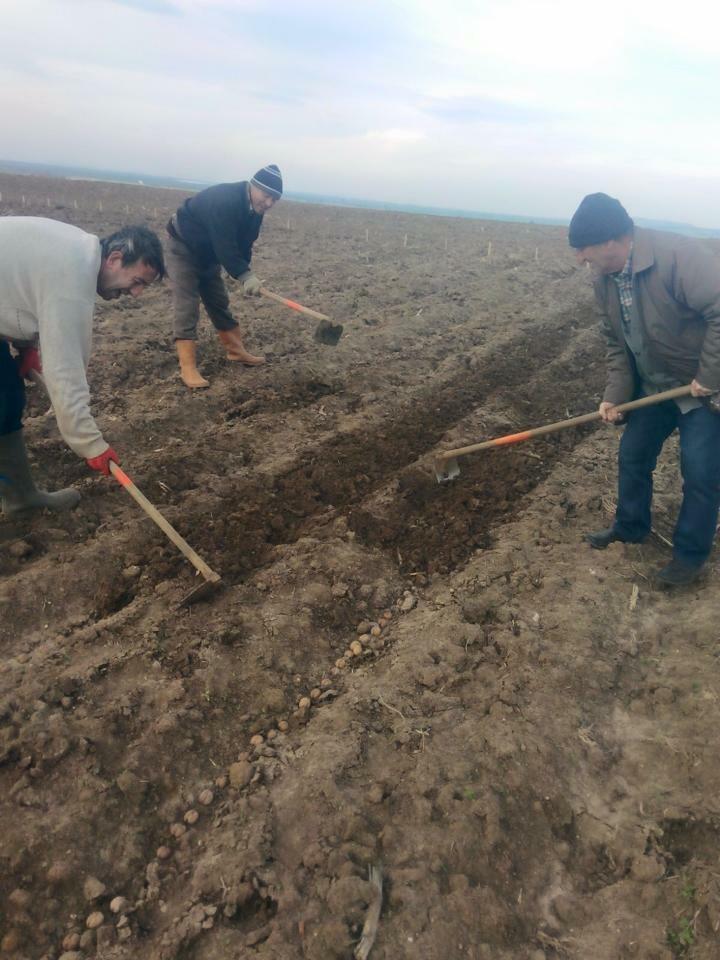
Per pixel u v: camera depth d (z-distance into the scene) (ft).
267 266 34.58
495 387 21.30
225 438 16.70
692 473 10.66
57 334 9.33
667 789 8.21
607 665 9.89
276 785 8.24
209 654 9.95
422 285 32.63
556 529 13.43
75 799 7.93
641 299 10.05
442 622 10.86
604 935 6.81
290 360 21.52
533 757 8.46
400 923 6.77
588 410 20.20
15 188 59.72
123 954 6.64
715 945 6.59
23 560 11.94
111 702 9.05
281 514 13.80
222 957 6.52
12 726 8.64
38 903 6.97
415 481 15.16
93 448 10.27
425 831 7.61
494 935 6.77
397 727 8.93
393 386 20.71
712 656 10.03
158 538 12.60
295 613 11.00
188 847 7.62
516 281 35.50
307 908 6.89
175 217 17.70
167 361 20.54
